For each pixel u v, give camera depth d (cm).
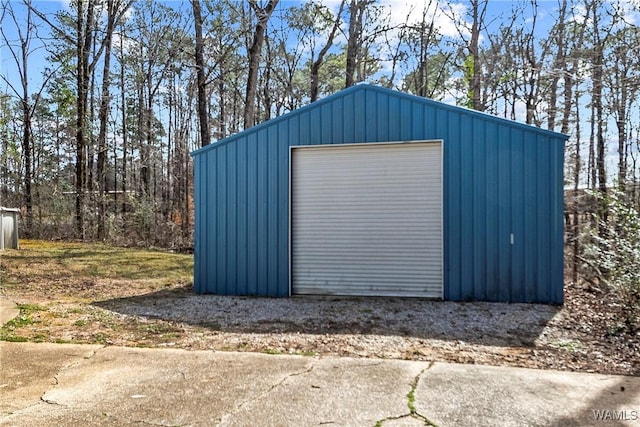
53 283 692
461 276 572
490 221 563
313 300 586
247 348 373
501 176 560
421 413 239
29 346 372
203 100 1326
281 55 2077
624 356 352
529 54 1582
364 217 610
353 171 614
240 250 643
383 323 460
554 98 1451
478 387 278
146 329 436
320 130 621
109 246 1238
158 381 290
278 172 633
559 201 541
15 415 237
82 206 1422
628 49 1009
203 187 659
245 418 233
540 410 243
